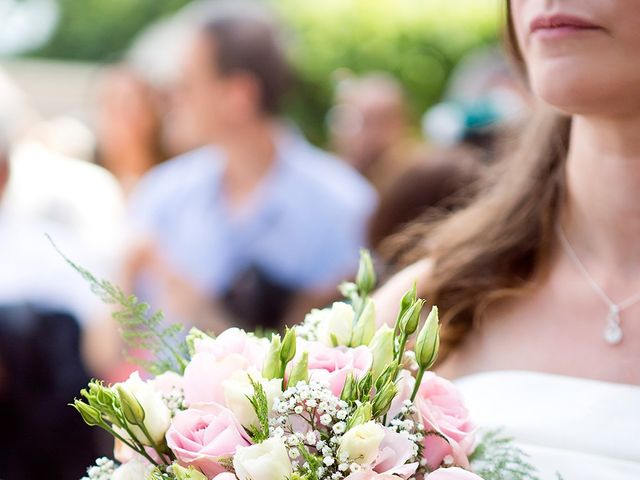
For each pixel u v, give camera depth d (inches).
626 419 76.7
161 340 69.7
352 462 57.6
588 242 84.2
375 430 57.4
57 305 172.4
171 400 64.6
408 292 63.4
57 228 182.9
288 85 191.8
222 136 187.9
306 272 182.9
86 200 188.9
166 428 62.0
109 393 61.5
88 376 174.9
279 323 181.9
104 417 63.1
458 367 88.9
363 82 266.8
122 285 189.3
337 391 61.5
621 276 82.0
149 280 190.2
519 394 81.0
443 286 88.7
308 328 68.9
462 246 89.0
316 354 63.7
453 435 62.8
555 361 83.0
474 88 240.1
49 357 171.5
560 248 86.0
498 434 79.2
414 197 152.8
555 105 75.0
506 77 235.3
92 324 176.6
